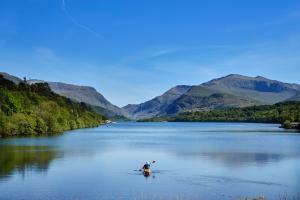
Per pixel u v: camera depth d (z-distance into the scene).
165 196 57.94
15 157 97.44
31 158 96.06
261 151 118.50
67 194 58.72
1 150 114.06
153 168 82.94
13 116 193.75
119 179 70.25
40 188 62.25
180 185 65.38
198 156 105.25
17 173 74.75
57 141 155.50
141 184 66.06
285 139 178.25
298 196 58.16
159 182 67.81
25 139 164.88
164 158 100.69
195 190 61.75
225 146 138.62
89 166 84.81
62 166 84.25
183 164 89.00
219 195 58.47
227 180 69.44
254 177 72.19
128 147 134.00
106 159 97.44
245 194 59.22
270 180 69.56
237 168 82.56
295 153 111.88
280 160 95.69
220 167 84.25
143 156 105.00
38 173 75.12
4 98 198.25
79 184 65.56
